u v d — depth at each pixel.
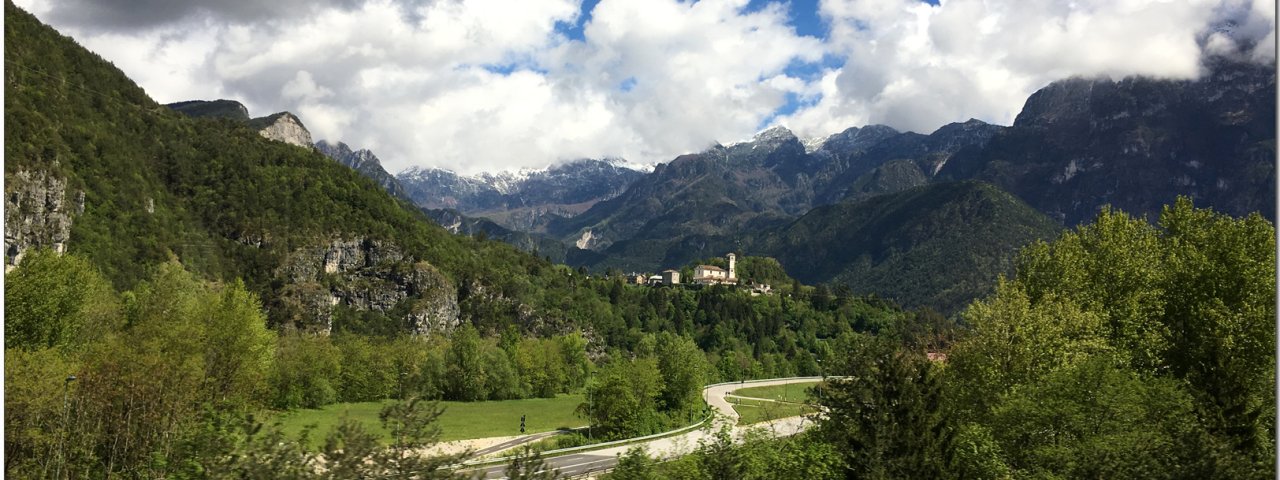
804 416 39.78
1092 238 62.22
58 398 36.53
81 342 73.31
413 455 18.59
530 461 21.11
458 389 147.25
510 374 152.62
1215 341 45.75
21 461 36.41
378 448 18.38
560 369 165.12
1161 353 53.00
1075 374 38.22
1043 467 34.06
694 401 116.12
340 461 17.92
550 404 145.25
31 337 67.69
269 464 18.22
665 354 116.81
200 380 35.28
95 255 171.12
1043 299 51.59
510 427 108.88
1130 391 36.91
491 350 155.12
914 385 33.22
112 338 58.44
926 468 31.75
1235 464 28.89
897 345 34.56
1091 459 31.16
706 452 28.98
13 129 161.00
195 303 98.12
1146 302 54.03
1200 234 58.09
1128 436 32.25
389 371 132.75
